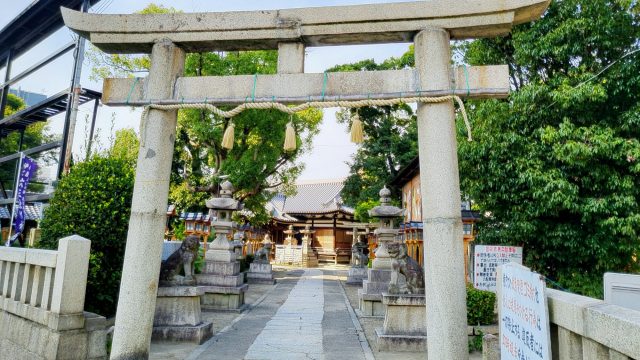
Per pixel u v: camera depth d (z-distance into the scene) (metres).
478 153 9.52
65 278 4.96
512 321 3.61
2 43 15.12
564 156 8.30
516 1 4.52
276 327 9.08
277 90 4.90
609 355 2.44
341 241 38.88
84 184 7.28
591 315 2.59
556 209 8.68
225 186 13.48
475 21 4.66
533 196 8.68
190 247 7.86
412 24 4.78
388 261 11.20
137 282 4.87
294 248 34.03
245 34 5.05
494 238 10.02
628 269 9.48
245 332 8.47
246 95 4.94
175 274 7.65
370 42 5.13
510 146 9.22
